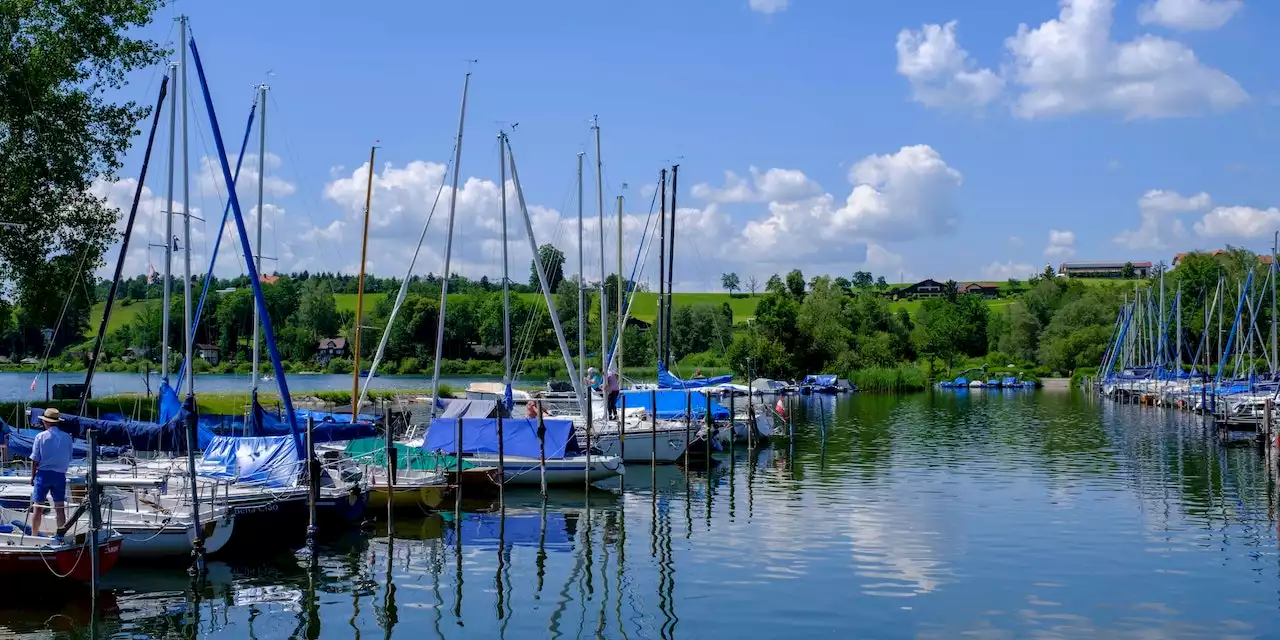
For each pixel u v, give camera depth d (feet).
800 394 304.09
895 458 134.00
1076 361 376.89
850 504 96.89
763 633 57.06
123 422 82.64
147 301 293.43
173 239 93.91
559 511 94.63
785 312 350.84
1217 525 85.35
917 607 61.57
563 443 104.27
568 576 69.82
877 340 365.40
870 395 304.30
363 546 79.10
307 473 78.79
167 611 61.00
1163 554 74.79
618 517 91.35
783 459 134.21
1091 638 55.83
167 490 75.61
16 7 130.62
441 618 60.34
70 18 136.26
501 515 91.86
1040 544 78.18
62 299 142.82
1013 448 145.07
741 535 82.64
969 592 64.75
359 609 62.03
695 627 58.23
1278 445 117.91
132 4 141.90
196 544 68.39
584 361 141.18
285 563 73.26
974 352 456.04
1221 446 146.41
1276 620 58.80
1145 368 282.77
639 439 124.98
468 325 391.24
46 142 135.23
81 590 64.95
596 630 57.93
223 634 57.06
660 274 206.49
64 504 63.62
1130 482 109.91
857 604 62.28
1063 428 178.50
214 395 167.73
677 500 100.53
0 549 60.08
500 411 107.55
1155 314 332.19
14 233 136.05
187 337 90.22
